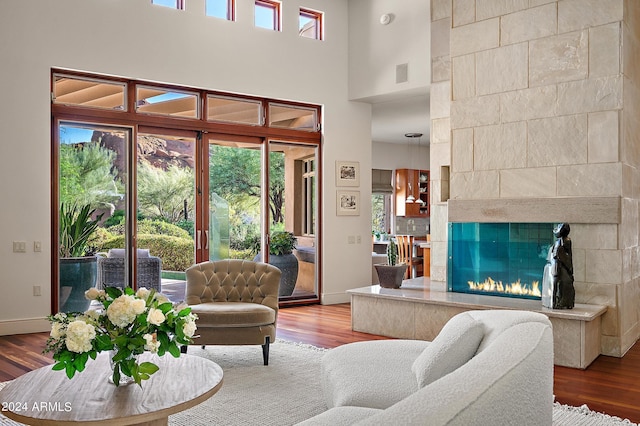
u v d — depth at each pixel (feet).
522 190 18.01
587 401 12.25
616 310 16.25
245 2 23.99
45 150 19.60
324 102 26.27
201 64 22.77
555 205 17.15
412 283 21.75
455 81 19.63
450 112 19.74
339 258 26.84
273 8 25.34
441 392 3.21
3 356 16.01
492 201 18.51
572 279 15.85
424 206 45.14
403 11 24.76
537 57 17.76
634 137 17.57
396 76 24.99
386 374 9.07
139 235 21.97
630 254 17.30
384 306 19.12
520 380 3.79
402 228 44.29
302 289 26.11
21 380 8.80
